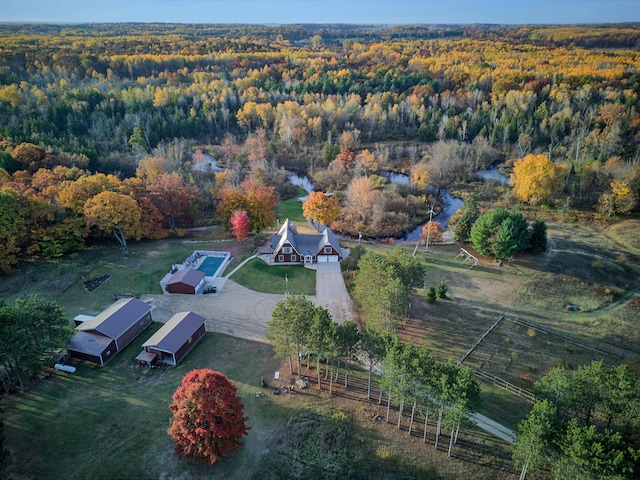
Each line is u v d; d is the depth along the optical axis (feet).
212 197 354.13
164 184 295.69
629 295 221.46
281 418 143.13
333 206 295.89
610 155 383.65
